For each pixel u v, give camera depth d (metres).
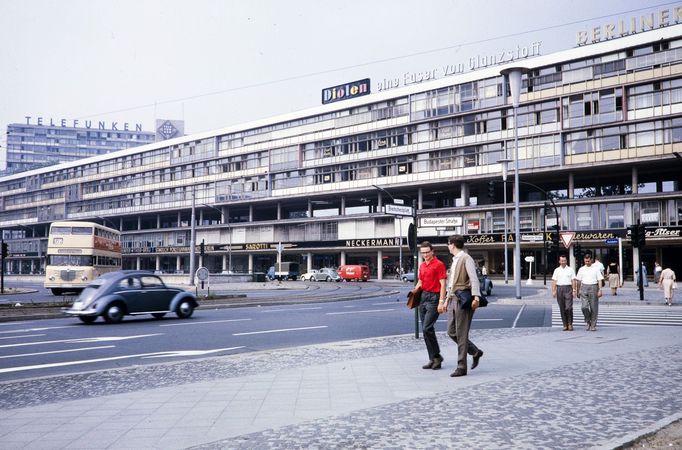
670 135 49.09
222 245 83.44
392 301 27.72
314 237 73.44
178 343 12.19
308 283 56.12
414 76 67.31
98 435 5.09
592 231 51.88
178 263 91.06
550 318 17.97
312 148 74.25
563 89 54.41
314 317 18.45
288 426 5.21
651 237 49.25
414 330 14.48
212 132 85.00
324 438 4.78
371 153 68.50
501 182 59.00
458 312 7.73
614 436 4.71
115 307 16.55
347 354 9.95
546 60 55.16
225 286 47.09
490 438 4.68
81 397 6.79
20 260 116.69
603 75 52.25
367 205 77.19
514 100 26.19
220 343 12.18
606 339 11.53
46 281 32.50
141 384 7.54
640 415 5.39
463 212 59.88
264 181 79.12
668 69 48.88
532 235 43.31
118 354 10.69
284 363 9.05
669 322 15.96
